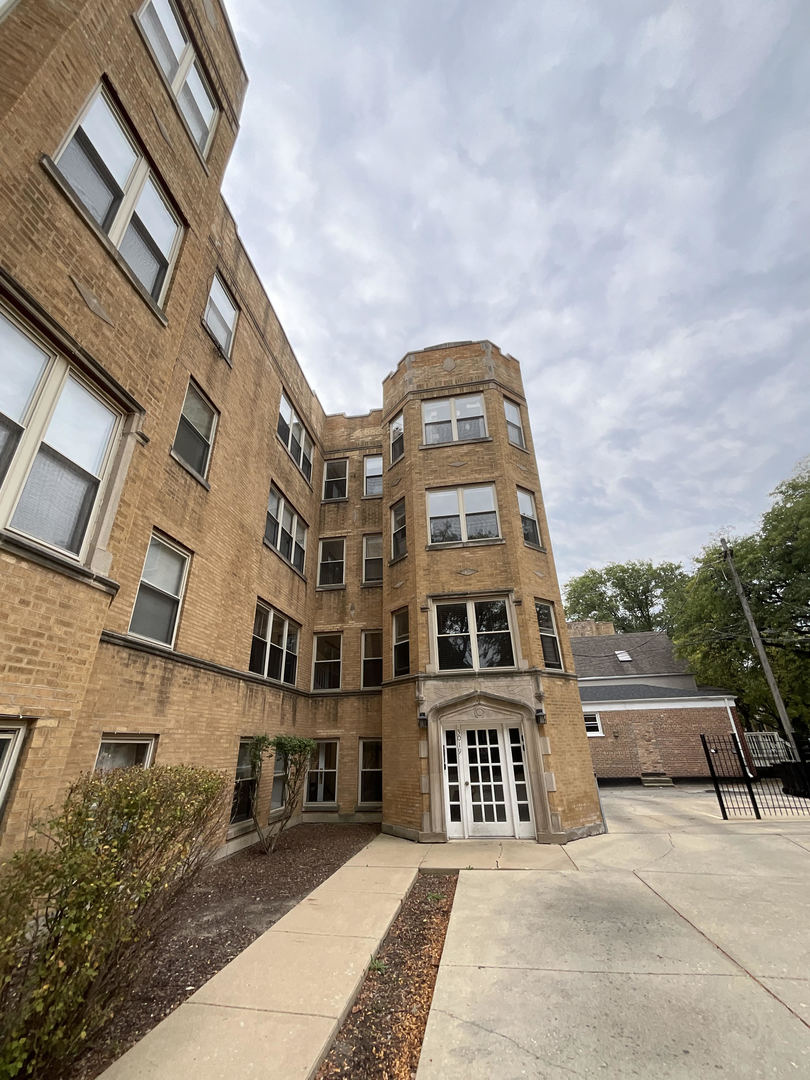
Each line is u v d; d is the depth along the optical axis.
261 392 12.66
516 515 12.88
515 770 10.67
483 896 6.64
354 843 10.35
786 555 21.67
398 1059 3.31
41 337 4.80
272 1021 3.57
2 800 4.06
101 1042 3.32
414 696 11.53
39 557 4.49
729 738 21.03
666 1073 3.00
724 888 6.43
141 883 3.29
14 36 4.81
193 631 8.83
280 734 12.12
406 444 14.60
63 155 5.27
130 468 6.23
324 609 15.75
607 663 27.30
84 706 6.22
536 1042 3.36
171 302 6.94
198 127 8.13
